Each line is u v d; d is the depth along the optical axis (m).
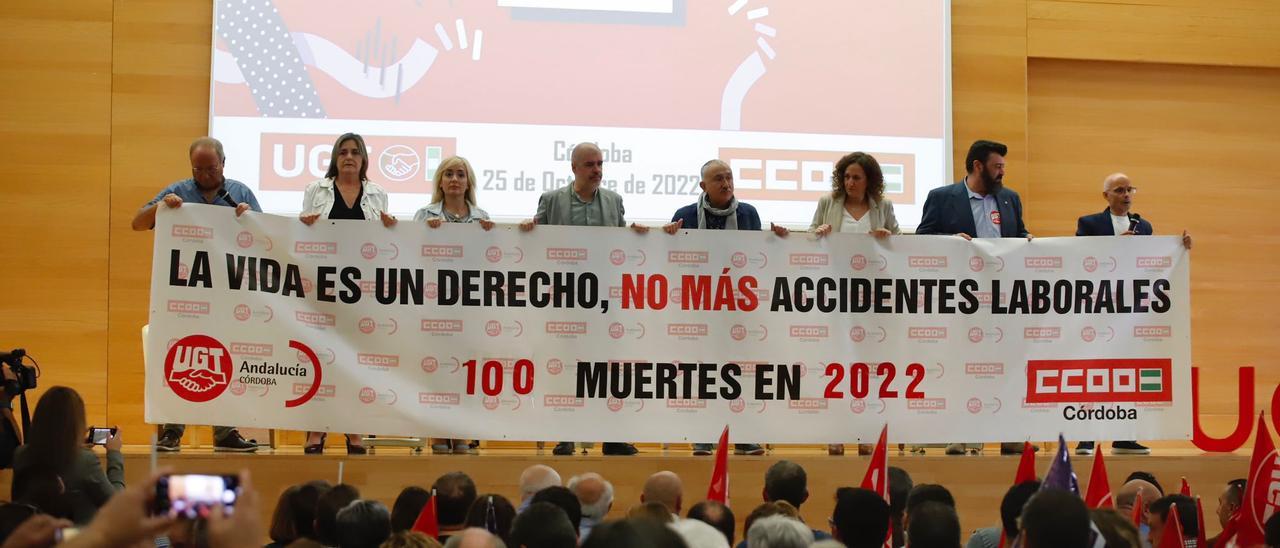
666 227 7.57
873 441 7.65
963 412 7.73
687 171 10.59
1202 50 11.49
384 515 4.57
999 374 7.76
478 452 7.75
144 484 2.25
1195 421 8.22
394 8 10.43
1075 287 7.82
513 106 10.48
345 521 4.53
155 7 10.34
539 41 10.53
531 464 7.46
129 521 2.22
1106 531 4.34
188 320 7.16
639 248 7.55
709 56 10.68
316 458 7.32
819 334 7.65
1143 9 11.42
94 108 10.23
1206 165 11.59
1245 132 11.66
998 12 11.19
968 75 11.10
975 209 8.52
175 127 10.30
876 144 10.78
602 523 2.69
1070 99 11.45
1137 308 7.84
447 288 7.42
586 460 7.48
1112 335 7.83
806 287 7.64
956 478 7.79
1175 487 7.98
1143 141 11.52
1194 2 11.50
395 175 10.33
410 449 8.36
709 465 7.56
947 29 10.92
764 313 7.61
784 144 10.69
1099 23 11.35
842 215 8.27
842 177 8.34
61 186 10.16
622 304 7.52
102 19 10.28
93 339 10.12
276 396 7.24
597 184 8.08
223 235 7.23
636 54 10.61
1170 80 11.59
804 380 7.62
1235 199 11.62
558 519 4.06
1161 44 11.43
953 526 4.41
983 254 7.79
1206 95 11.63
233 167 10.19
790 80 10.73
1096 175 11.44
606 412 7.49
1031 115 11.39
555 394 7.46
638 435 7.49
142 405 10.15
